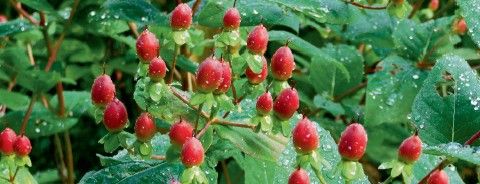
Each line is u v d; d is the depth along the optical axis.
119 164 0.33
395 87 0.44
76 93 0.54
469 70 0.31
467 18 0.33
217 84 0.28
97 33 0.61
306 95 0.52
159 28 0.43
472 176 0.45
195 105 0.28
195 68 0.41
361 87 0.49
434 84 0.31
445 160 0.27
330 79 0.49
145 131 0.29
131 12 0.41
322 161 0.26
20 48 0.52
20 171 0.33
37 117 0.50
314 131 0.26
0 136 0.33
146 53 0.29
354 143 0.25
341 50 0.50
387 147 0.49
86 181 0.32
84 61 0.64
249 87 0.30
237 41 0.29
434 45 0.45
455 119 0.30
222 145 0.32
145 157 0.29
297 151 0.26
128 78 0.69
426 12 0.55
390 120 0.43
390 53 0.49
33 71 0.49
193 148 0.26
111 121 0.28
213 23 0.37
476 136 0.29
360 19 0.49
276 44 0.57
